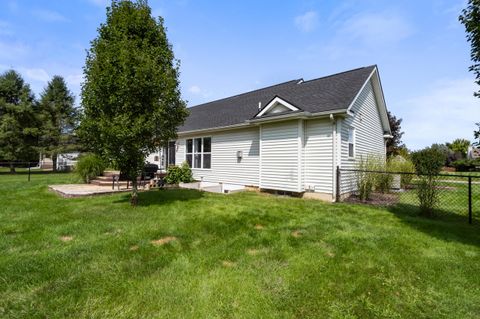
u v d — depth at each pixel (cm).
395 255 365
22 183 1190
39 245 381
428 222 545
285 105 932
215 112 1522
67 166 2959
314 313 236
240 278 293
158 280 285
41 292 256
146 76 591
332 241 419
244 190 1114
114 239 406
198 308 237
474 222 564
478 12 433
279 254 364
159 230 455
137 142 604
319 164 880
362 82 935
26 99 2547
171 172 1207
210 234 450
